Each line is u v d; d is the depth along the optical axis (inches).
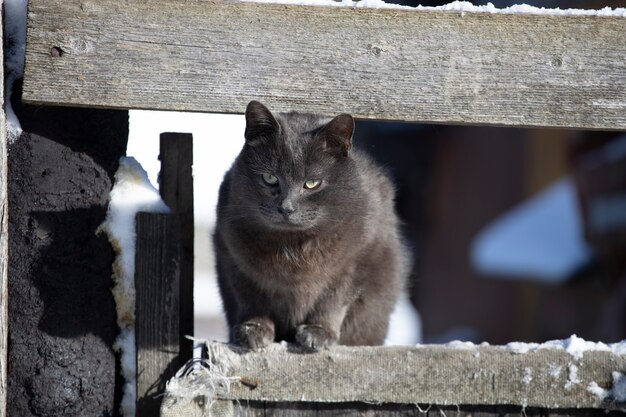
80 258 283.7
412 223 888.9
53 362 274.8
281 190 319.6
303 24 295.9
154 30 289.1
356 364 280.7
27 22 281.9
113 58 286.4
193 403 273.7
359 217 329.1
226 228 327.0
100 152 294.2
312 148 319.0
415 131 863.1
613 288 650.2
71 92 283.3
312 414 283.7
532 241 752.3
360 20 297.3
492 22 300.0
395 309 383.6
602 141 653.3
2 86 269.4
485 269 775.7
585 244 694.5
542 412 285.1
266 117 297.3
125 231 288.8
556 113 299.7
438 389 280.1
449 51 299.0
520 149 856.3
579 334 690.8
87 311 281.4
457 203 882.8
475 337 838.5
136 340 284.7
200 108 291.6
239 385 277.3
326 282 329.4
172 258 286.7
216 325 754.8
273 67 294.7
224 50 292.8
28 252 278.7
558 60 300.5
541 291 748.6
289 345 286.0
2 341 262.5
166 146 321.4
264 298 331.3
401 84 297.7
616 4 607.2
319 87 296.4
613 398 279.6
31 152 283.0
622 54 301.1
